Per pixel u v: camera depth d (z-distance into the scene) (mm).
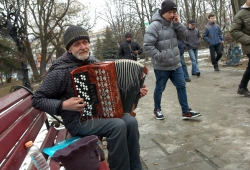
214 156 3102
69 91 2457
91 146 2037
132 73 2492
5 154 1835
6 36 4672
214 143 3451
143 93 2674
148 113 5207
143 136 3998
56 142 2656
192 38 8523
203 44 26109
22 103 2631
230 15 26078
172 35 4223
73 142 2201
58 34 26141
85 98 2373
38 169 1978
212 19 8906
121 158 2344
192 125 4203
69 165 1978
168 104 5637
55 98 2496
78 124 2471
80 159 1983
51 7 23188
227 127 3936
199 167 2902
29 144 2176
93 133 2428
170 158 3195
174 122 4461
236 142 3400
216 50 9102
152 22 4238
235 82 6949
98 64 2385
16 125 2225
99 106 2416
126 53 9266
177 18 4176
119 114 2453
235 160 2963
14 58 20219
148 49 4203
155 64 4383
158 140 3770
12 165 1857
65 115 2510
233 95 5664
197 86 7078
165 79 4445
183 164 3012
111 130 2338
